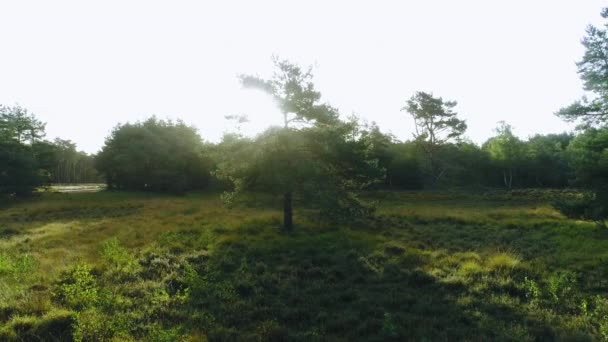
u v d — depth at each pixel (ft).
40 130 156.97
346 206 51.37
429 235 52.95
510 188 185.06
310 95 54.95
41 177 140.87
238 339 20.42
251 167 53.67
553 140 269.85
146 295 26.96
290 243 44.14
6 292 26.66
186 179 166.61
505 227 60.49
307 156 52.80
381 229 57.47
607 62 56.18
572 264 36.09
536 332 21.49
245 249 41.29
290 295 27.37
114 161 164.25
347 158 53.88
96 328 20.72
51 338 20.62
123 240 46.26
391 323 21.85
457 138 187.01
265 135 52.75
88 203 107.45
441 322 22.80
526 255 40.19
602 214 51.49
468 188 178.70
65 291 26.20
